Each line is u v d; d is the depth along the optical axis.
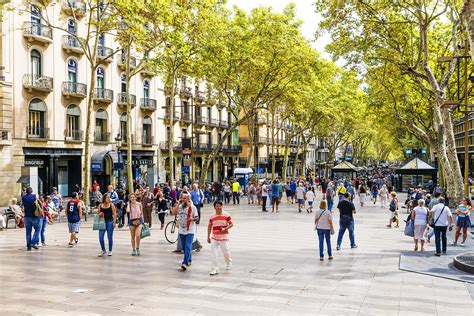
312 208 28.36
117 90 37.81
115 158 35.91
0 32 27.81
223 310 7.52
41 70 30.83
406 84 29.11
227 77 29.92
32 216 13.59
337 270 10.65
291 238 15.90
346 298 8.28
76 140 33.47
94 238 16.14
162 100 43.91
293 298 8.26
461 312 7.50
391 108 32.59
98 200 24.92
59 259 12.01
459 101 14.38
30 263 11.46
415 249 13.41
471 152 58.06
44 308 7.61
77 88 33.47
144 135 41.59
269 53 29.00
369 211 26.94
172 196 24.72
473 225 19.28
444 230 12.78
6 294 8.49
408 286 9.20
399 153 89.81
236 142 60.69
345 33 21.31
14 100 28.91
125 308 7.61
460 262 10.69
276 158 67.25
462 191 22.25
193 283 9.34
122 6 20.81
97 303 7.89
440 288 9.07
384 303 7.99
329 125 50.19
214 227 10.45
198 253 12.95
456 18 20.56
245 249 13.57
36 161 30.80
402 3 20.89
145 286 9.08
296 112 43.28
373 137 75.38
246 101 39.66
